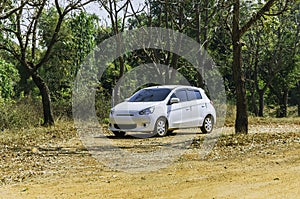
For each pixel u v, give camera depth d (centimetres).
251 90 4519
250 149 1387
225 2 2298
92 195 846
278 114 5119
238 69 1756
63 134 1988
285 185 856
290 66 4800
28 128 2247
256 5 1916
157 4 3195
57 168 1155
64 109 2736
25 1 2075
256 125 2639
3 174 1078
